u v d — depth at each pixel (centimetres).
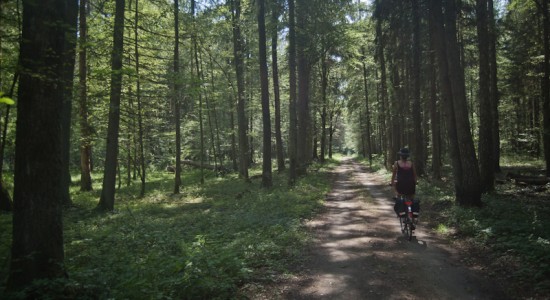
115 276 569
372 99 3872
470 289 536
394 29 1566
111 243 859
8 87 773
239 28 2431
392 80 2577
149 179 3011
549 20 1711
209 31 2131
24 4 501
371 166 3406
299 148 2636
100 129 2022
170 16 1878
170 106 2762
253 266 659
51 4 506
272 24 2059
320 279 602
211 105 2936
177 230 992
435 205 1241
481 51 1403
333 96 4175
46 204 504
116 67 1309
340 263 682
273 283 584
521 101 3434
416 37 1823
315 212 1235
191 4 2005
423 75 2256
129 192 2125
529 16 2131
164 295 506
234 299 520
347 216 1163
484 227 831
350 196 1650
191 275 547
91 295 500
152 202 1719
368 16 2561
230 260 640
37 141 495
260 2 1889
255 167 3703
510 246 682
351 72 3697
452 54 1153
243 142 2411
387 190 1791
